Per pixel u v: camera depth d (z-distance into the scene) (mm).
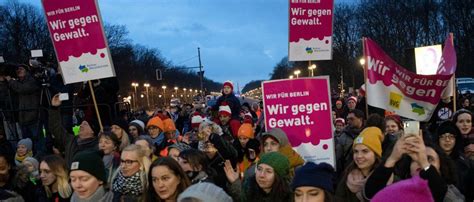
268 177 4020
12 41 53906
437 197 3490
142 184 4301
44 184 4887
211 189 3232
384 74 6695
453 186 3889
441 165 4035
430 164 3613
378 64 6715
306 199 3371
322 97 5980
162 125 7902
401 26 53156
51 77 8594
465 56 46125
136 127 7820
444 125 5102
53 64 9266
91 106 8258
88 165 4117
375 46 6742
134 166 4355
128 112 12445
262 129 8516
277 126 5992
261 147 5406
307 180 3346
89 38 6914
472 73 46062
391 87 6660
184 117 16047
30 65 8781
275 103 6020
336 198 3865
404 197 1754
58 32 6898
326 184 3354
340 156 6805
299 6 7102
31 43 54750
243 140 6613
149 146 5531
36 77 8602
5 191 4648
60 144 6805
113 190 4371
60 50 6906
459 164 4957
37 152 7770
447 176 4016
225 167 4738
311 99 5984
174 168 3945
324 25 7168
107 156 5582
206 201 3131
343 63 55844
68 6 6871
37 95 8422
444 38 50375
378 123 5918
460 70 46594
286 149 5184
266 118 6023
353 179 4250
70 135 6543
